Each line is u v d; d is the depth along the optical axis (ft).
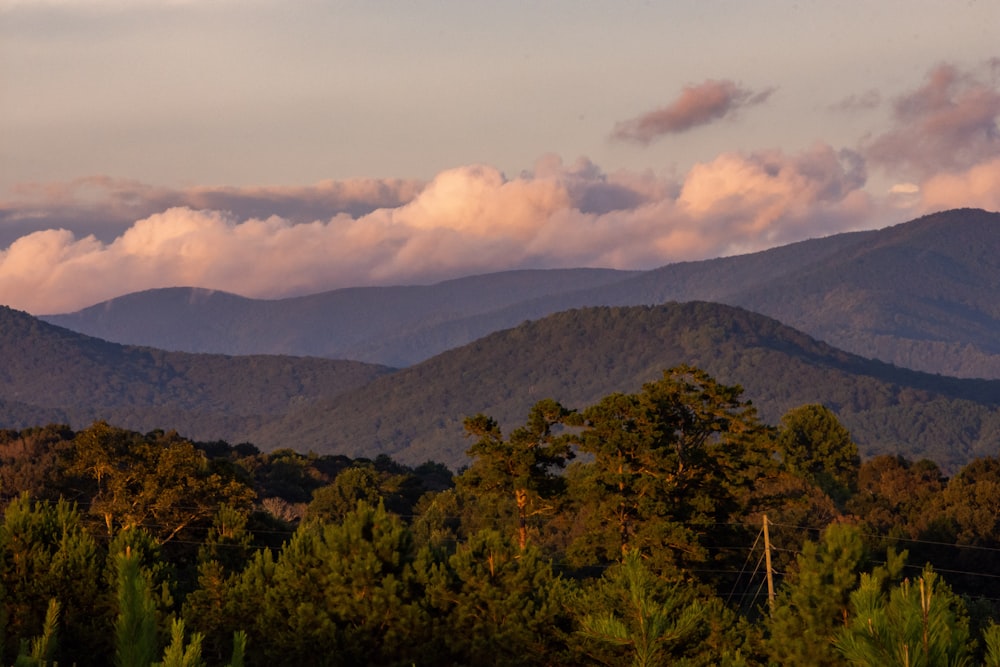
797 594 158.51
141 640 59.41
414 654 191.31
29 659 63.21
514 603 189.57
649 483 304.09
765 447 356.59
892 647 51.16
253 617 194.59
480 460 328.08
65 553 181.27
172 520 317.22
